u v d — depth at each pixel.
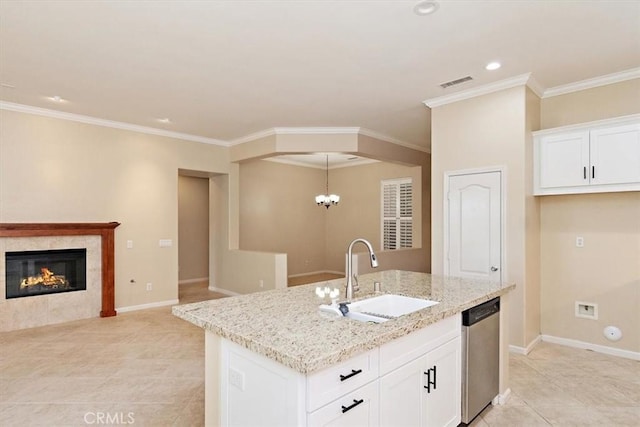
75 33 2.87
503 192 3.88
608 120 3.46
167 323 4.88
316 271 9.63
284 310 2.10
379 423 1.71
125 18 2.65
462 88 4.09
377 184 8.82
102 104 4.60
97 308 5.20
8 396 2.88
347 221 9.48
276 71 3.63
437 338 2.12
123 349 3.92
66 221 4.97
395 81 3.88
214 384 1.94
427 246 7.44
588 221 3.91
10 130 4.55
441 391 2.16
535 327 4.05
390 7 2.53
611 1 2.46
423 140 6.67
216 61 3.39
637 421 2.54
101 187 5.29
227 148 6.86
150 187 5.80
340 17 2.65
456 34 2.91
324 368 1.44
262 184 8.43
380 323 1.85
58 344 4.06
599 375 3.27
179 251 7.96
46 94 4.23
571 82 3.93
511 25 2.77
